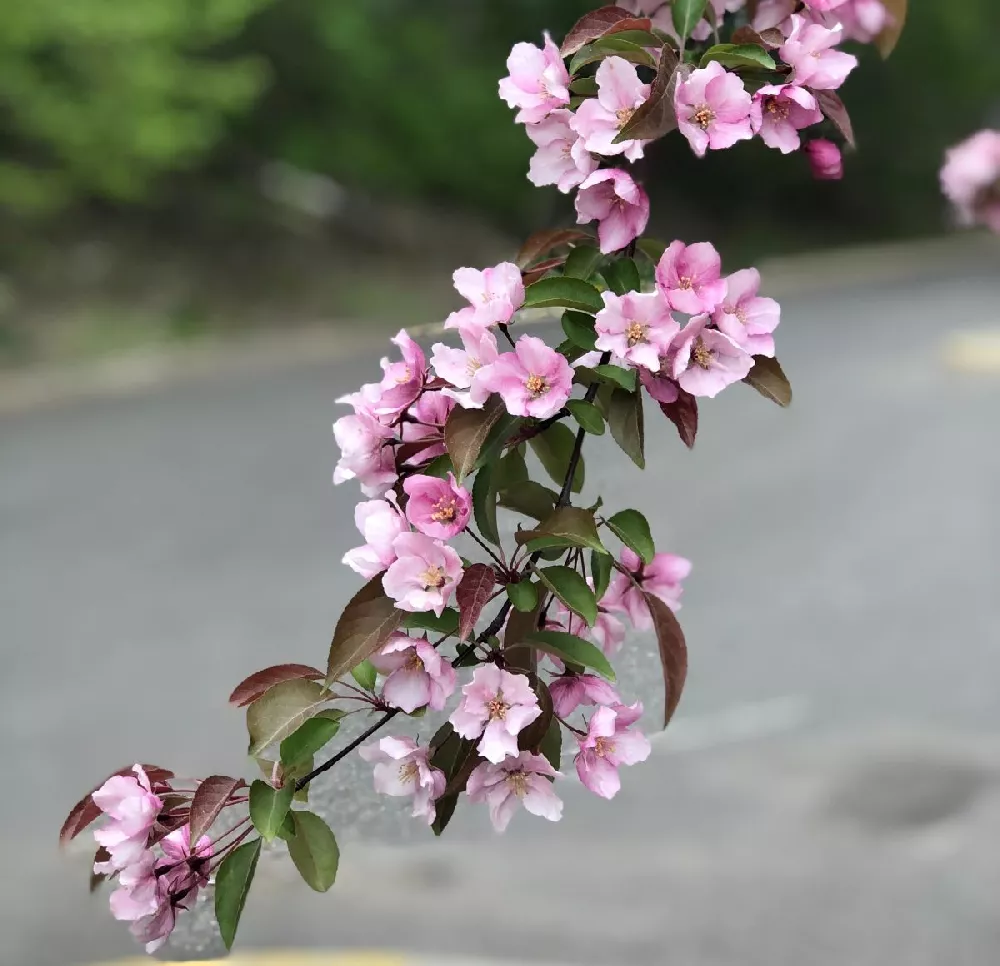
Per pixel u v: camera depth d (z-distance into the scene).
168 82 16.17
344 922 4.04
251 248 18.20
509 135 21.94
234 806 1.44
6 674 6.24
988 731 5.39
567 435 1.49
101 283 16.42
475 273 1.36
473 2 23.03
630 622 1.60
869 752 5.20
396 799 1.41
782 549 7.85
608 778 1.38
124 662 6.34
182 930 1.42
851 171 28.44
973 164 1.89
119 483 9.92
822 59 1.41
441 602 1.27
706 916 4.13
